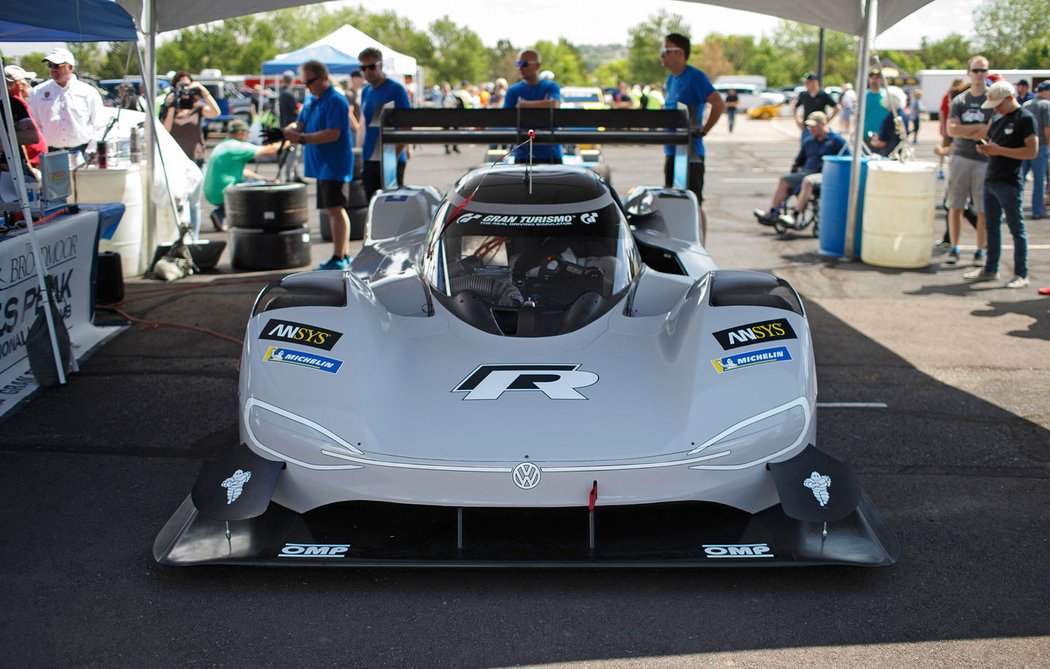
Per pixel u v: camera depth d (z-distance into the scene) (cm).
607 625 260
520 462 267
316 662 243
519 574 287
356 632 257
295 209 798
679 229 533
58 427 417
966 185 777
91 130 831
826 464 285
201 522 292
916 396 462
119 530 317
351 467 274
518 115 593
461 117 599
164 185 789
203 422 425
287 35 8044
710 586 280
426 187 586
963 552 301
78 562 294
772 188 1449
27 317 498
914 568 290
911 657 243
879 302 668
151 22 728
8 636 253
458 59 9212
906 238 789
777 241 948
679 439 277
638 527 288
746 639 252
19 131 668
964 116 768
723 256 862
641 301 374
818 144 979
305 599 273
